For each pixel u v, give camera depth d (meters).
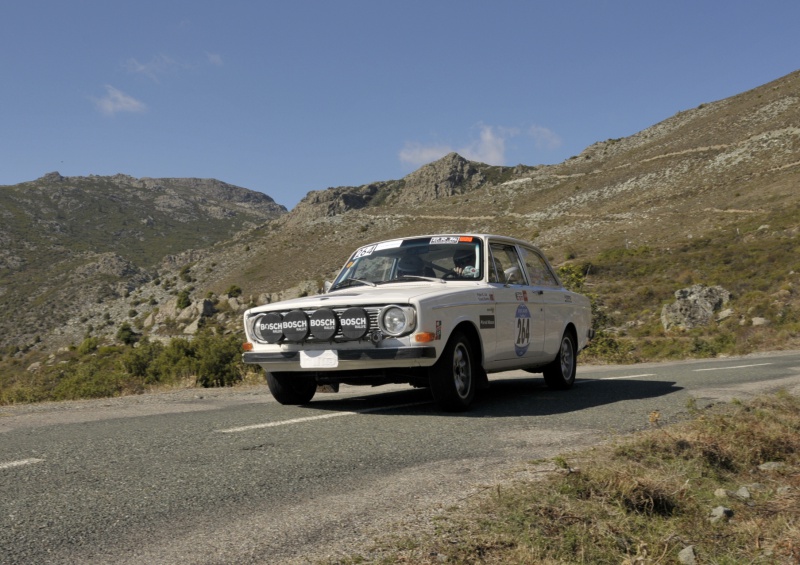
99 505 3.72
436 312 6.58
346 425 6.21
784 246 50.16
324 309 6.65
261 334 7.04
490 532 3.25
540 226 131.75
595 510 3.64
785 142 121.00
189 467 4.60
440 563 2.89
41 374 16.61
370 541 3.14
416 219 171.75
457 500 3.75
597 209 129.88
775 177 100.12
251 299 99.06
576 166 181.75
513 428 6.05
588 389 9.37
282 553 3.01
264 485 4.14
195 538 3.20
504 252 8.36
